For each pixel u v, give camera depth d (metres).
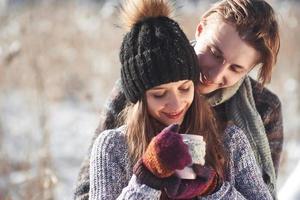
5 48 6.10
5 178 4.16
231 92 2.28
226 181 2.07
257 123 2.33
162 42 1.95
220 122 2.23
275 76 7.00
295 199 2.81
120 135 2.08
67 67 7.21
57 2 8.80
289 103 6.59
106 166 2.04
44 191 3.70
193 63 1.99
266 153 2.34
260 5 2.12
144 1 2.03
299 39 7.44
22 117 5.91
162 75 1.93
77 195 2.35
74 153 5.47
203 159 1.88
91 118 6.30
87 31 8.16
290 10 7.83
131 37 2.00
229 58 2.11
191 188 1.87
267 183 2.35
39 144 4.75
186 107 2.01
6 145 4.89
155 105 1.97
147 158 1.84
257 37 2.10
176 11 2.10
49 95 6.61
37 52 6.43
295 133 5.79
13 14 6.68
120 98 2.33
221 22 2.13
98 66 7.39
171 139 1.81
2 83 6.56
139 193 1.84
